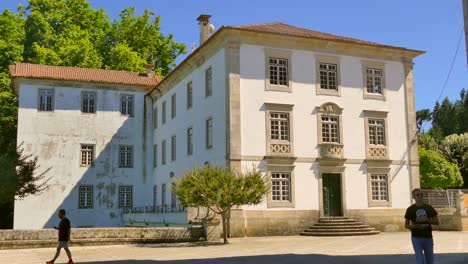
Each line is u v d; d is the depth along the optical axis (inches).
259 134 1023.6
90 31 1975.9
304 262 559.8
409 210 378.0
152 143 1562.5
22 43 1800.0
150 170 1549.0
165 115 1460.4
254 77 1037.2
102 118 1508.4
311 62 1094.4
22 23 1834.4
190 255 660.1
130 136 1536.7
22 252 741.3
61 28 1889.8
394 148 1144.2
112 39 2006.6
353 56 1136.8
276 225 1006.4
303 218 1031.0
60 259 643.5
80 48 1740.9
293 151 1045.8
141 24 2009.1
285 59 1074.1
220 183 813.9
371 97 1138.7
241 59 1032.2
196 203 815.1
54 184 1427.2
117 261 605.0
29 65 1523.1
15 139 1553.9
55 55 1699.1
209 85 1137.4
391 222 1107.3
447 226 1116.5
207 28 1366.9
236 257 622.8
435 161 1648.6
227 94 1015.6
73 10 1957.4
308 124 1069.1
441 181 1635.1
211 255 654.5
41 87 1455.5
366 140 1117.7
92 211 1459.2
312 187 1050.7
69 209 1432.1
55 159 1438.2
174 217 1050.7
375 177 1117.7
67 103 1475.1
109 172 1494.8
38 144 1424.7
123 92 1547.7
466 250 668.1
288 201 1025.5
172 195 1348.4
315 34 1159.0
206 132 1133.1
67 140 1459.2
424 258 372.2
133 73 1654.8
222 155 1032.2
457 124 3073.3
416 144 1167.0
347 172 1087.0
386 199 1119.0
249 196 814.5
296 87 1071.6
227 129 1007.6
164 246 809.5
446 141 2087.8
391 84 1166.3
